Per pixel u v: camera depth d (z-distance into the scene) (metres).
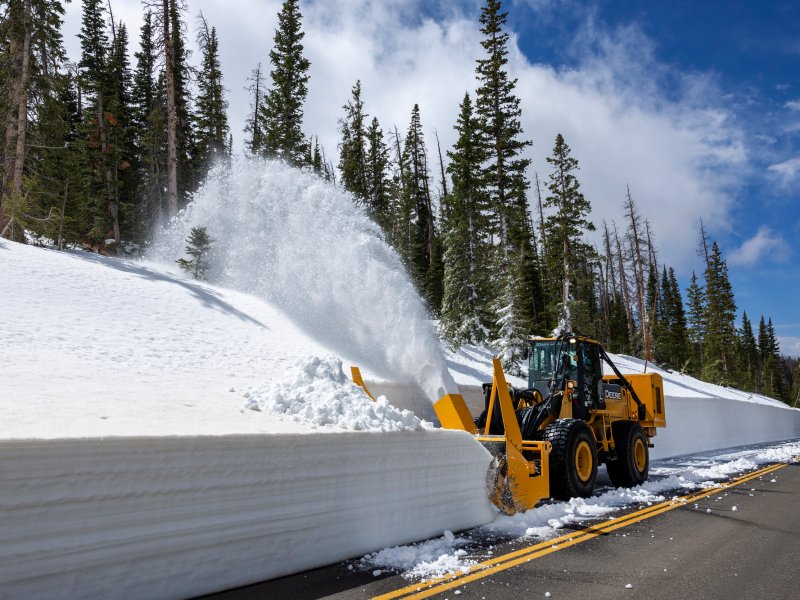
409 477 5.29
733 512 7.17
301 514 4.32
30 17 20.30
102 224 27.39
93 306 11.52
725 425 21.83
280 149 29.73
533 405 8.41
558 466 7.37
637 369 36.81
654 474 11.28
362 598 3.74
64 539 3.05
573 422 7.72
